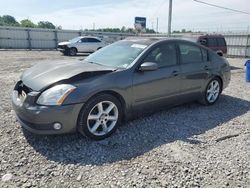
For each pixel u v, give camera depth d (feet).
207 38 45.83
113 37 115.34
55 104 11.21
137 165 10.65
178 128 14.69
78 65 13.99
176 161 11.03
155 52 14.98
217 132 14.37
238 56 81.46
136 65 13.89
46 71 13.01
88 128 12.28
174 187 9.30
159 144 12.60
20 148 11.60
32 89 11.84
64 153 11.38
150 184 9.41
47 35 103.04
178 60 16.30
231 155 11.72
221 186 9.45
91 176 9.80
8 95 20.26
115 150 11.85
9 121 14.51
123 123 14.82
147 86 14.21
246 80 31.22
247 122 16.21
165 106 15.98
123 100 13.35
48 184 9.25
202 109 18.47
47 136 12.78
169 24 71.92
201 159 11.27
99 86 12.20
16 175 9.67
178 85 16.12
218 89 19.75
